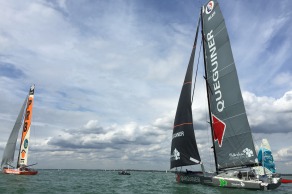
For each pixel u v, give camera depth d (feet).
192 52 101.19
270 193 75.15
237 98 90.48
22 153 176.35
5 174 168.04
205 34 102.89
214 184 85.66
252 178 83.71
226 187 83.46
